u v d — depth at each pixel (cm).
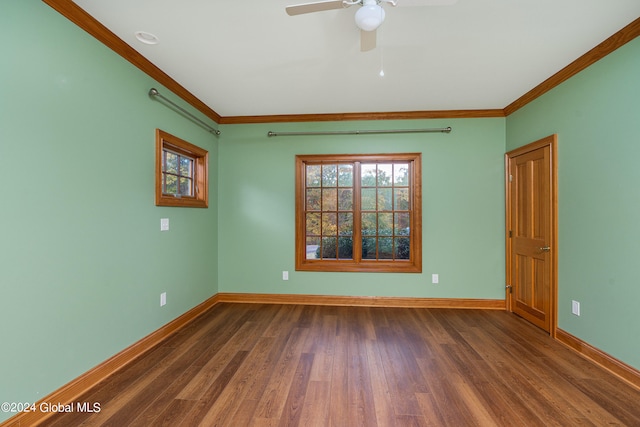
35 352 158
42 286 162
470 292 357
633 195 195
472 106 343
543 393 186
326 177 381
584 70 234
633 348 195
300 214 376
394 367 218
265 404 176
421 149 362
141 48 222
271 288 379
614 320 208
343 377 205
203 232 348
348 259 377
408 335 276
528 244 309
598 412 168
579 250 240
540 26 193
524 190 316
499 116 352
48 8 163
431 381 200
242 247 383
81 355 186
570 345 248
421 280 361
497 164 354
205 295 353
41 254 161
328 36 206
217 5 174
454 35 203
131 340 231
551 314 273
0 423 143
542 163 286
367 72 259
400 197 374
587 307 232
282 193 379
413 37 205
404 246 374
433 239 360
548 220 277
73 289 181
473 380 201
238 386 194
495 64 245
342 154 371
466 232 357
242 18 186
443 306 358
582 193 237
